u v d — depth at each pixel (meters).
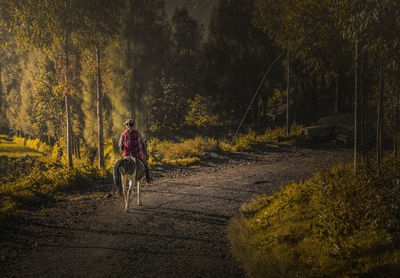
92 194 10.70
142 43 24.14
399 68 6.98
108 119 20.92
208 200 9.62
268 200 8.77
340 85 28.52
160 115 28.77
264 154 18.95
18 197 9.37
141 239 6.54
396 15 5.18
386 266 3.97
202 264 5.37
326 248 4.91
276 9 16.97
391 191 5.45
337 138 22.17
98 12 13.03
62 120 21.23
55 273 5.05
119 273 5.05
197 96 30.69
